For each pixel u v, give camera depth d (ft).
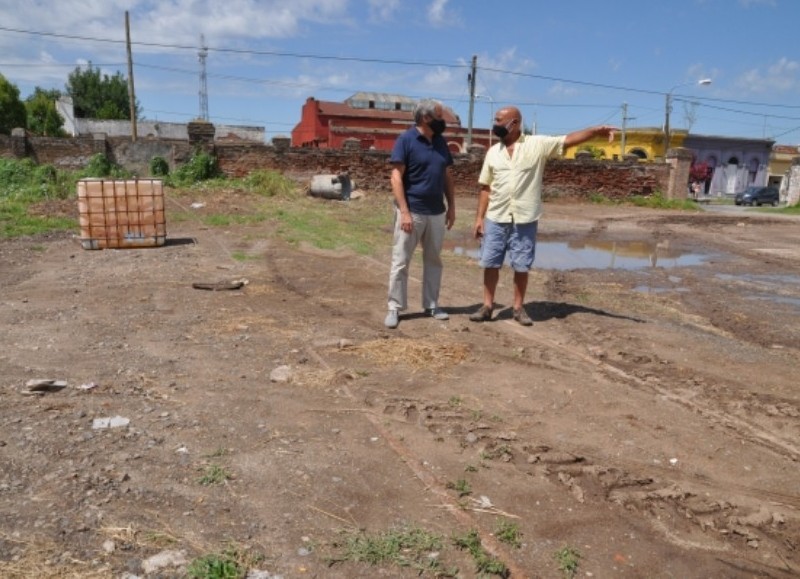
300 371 14.49
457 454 10.81
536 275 31.07
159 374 14.10
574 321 20.57
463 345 16.90
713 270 36.52
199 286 23.61
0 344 16.05
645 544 8.54
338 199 68.90
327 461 10.28
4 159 67.67
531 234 18.97
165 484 9.24
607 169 92.73
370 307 21.31
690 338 19.35
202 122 74.59
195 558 7.56
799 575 8.08
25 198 52.16
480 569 7.71
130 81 105.91
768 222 74.95
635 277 32.83
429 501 9.26
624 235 55.52
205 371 14.40
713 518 9.30
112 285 24.25
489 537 8.43
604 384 14.61
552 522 8.92
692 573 8.00
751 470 10.80
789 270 37.14
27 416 11.39
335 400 12.96
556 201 91.66
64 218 43.98
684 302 26.37
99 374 13.94
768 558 8.41
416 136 18.01
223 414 11.96
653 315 23.08
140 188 33.45
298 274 27.17
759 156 203.41
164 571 7.30
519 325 19.66
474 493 9.57
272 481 9.54
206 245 35.09
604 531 8.79
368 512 8.87
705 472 10.66
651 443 11.64
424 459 10.57
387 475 9.95
